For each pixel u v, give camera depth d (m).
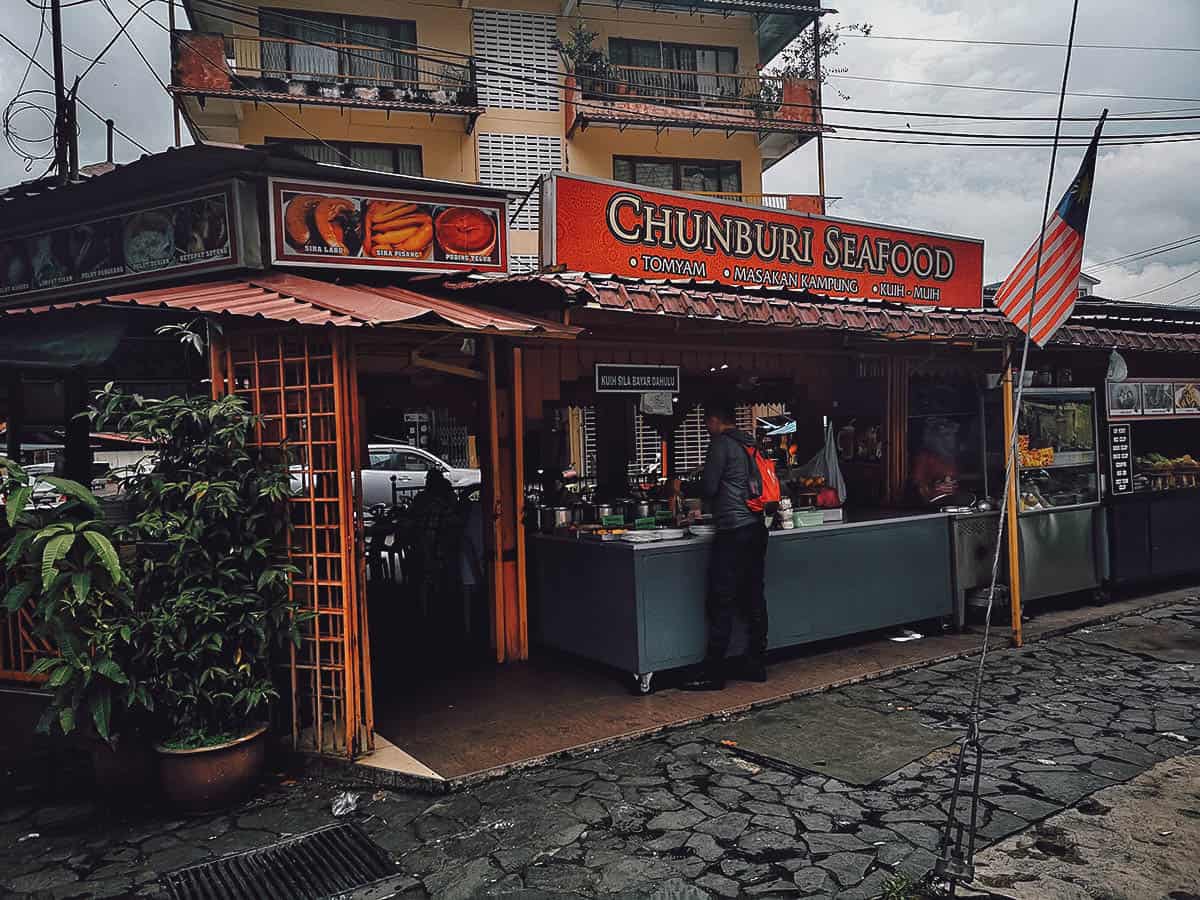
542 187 6.36
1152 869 3.34
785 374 8.08
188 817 4.20
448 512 8.38
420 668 6.51
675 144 19.08
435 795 4.29
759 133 19.14
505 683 6.01
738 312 5.77
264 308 4.54
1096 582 8.15
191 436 4.61
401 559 9.68
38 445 8.73
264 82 16.23
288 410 4.76
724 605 5.72
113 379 7.03
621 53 19.08
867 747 4.73
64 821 4.25
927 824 3.78
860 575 6.69
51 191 6.00
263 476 4.51
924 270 8.82
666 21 19.22
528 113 17.98
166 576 4.36
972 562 7.31
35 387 7.61
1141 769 4.34
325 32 16.94
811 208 18.91
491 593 6.67
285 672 4.84
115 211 6.08
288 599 4.54
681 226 7.03
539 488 8.64
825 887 3.29
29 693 5.01
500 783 4.40
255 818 4.15
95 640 4.01
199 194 5.73
